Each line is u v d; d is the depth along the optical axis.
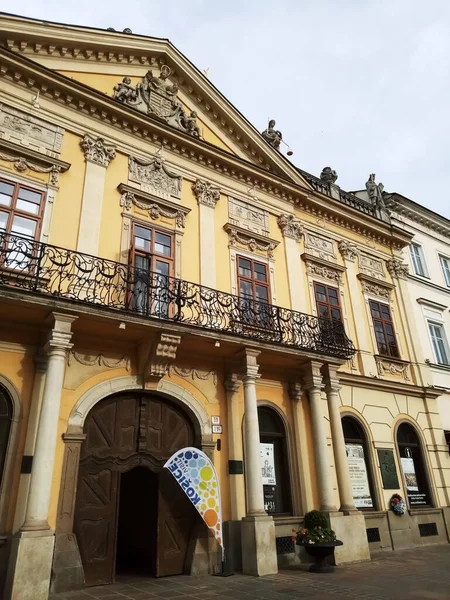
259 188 13.35
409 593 6.47
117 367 8.88
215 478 8.50
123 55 12.03
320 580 7.68
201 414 9.60
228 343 9.30
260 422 10.75
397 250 16.84
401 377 14.20
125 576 8.39
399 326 15.28
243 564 8.52
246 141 13.60
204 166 12.35
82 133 10.43
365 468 12.08
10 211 8.84
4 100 9.56
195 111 13.05
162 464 8.96
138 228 10.43
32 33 10.43
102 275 8.31
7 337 7.87
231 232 12.02
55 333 7.42
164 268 10.45
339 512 10.01
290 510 10.22
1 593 6.37
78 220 9.57
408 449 13.36
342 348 11.47
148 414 9.17
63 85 10.27
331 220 14.98
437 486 13.24
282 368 11.14
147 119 11.29
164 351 8.62
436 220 19.08
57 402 7.18
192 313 9.38
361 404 12.66
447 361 16.48
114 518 8.06
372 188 17.50
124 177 10.71
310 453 10.90
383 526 11.54
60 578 6.97
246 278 11.88
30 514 6.56
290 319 11.05
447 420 14.88
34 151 9.41
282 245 13.16
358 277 14.81
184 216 11.26
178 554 8.54
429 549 11.45
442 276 18.31
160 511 8.61
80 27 11.09
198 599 6.38
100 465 8.25
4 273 8.02
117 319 7.95
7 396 7.66
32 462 7.18
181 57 12.70
